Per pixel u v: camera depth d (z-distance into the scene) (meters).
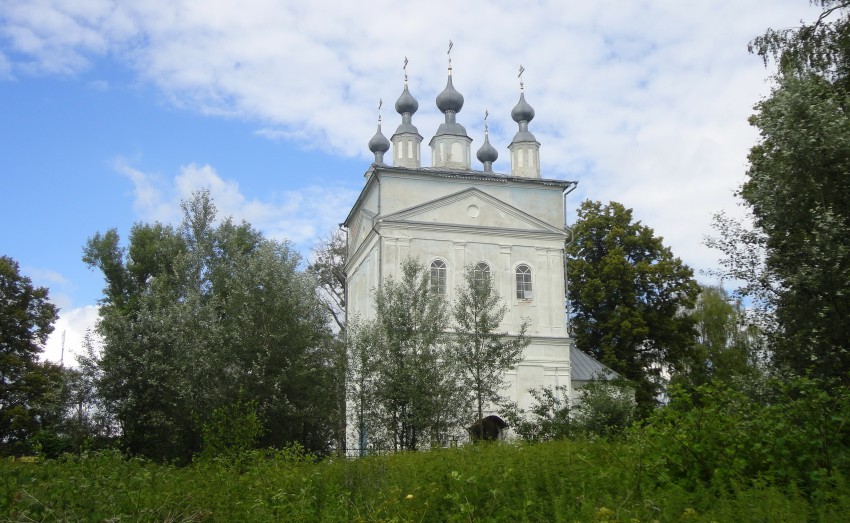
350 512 11.21
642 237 50.41
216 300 32.03
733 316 54.44
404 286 30.72
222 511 11.53
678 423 12.23
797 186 17.33
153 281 34.41
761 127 18.56
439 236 39.81
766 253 18.09
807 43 18.95
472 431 28.19
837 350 16.23
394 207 40.47
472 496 10.88
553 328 40.09
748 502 9.05
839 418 10.84
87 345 30.62
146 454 28.67
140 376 29.25
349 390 29.28
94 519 10.29
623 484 10.77
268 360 28.28
